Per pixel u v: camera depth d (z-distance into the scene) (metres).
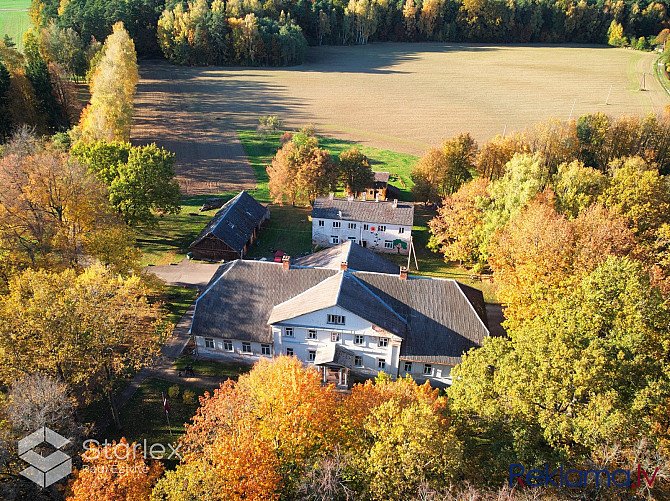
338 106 174.62
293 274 58.62
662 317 39.94
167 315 64.69
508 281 57.22
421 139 146.75
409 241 85.88
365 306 54.53
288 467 34.16
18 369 40.81
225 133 145.62
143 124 147.50
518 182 73.44
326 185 97.69
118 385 52.97
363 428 36.00
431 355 54.00
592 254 52.47
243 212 88.44
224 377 55.66
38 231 62.06
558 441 32.91
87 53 166.25
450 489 29.50
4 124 111.19
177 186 87.38
